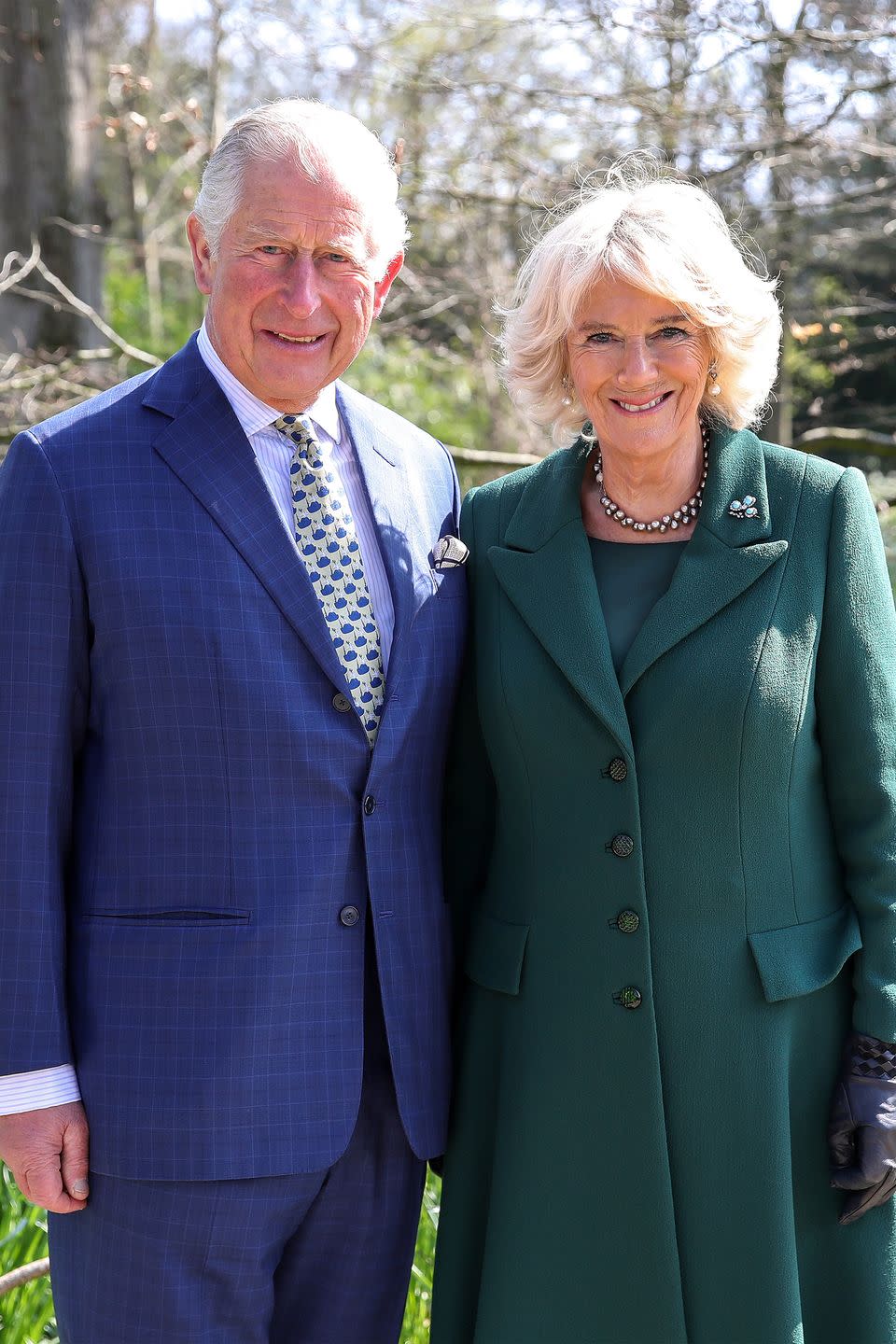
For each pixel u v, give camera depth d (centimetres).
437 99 970
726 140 847
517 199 895
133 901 363
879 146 851
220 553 366
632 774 366
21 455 369
